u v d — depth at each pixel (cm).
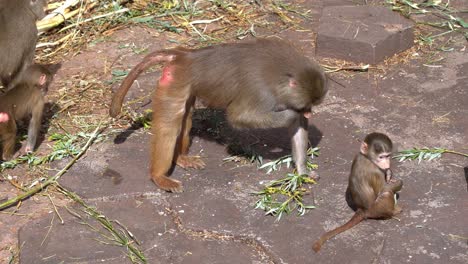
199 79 414
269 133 462
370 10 549
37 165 443
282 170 436
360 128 463
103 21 563
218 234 401
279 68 400
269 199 416
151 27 559
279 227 403
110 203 419
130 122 472
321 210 411
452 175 429
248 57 407
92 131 466
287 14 571
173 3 581
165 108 417
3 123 437
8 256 394
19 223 410
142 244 396
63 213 414
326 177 430
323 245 393
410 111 476
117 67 521
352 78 505
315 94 398
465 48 532
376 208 398
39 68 447
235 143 455
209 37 547
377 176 393
